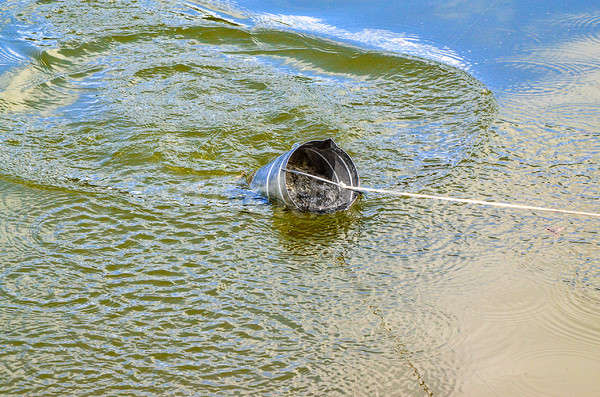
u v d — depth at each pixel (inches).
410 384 295.9
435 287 361.4
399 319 337.4
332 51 698.8
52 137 532.4
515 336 323.0
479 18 772.0
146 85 625.3
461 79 627.2
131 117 562.9
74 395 293.0
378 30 753.0
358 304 349.7
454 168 483.8
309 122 559.5
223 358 313.6
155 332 331.6
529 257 382.3
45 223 425.4
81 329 334.0
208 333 330.0
